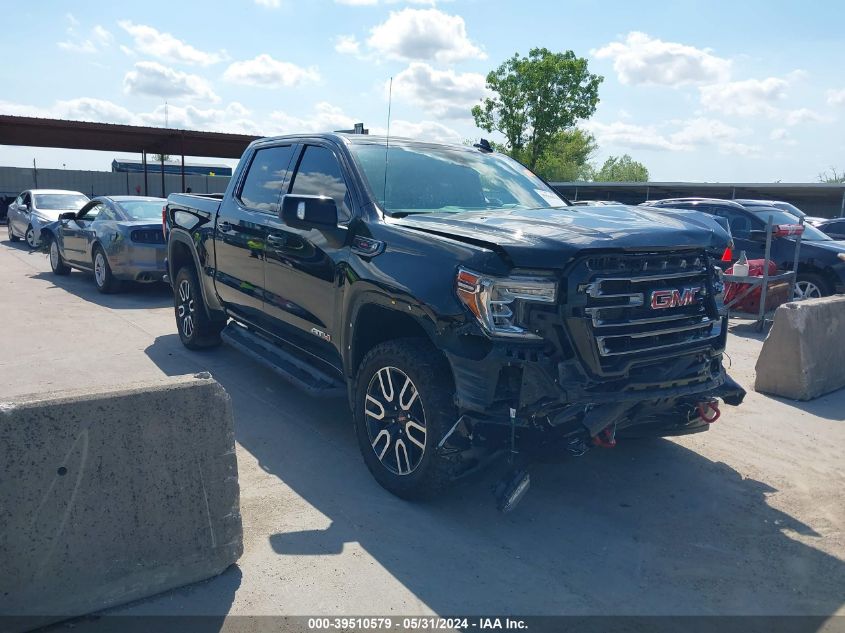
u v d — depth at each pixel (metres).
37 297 10.27
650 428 4.03
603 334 3.32
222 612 2.83
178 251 7.00
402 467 3.87
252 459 4.41
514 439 3.29
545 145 45.44
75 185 40.00
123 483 2.76
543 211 4.20
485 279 3.31
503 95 45.12
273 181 5.35
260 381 6.06
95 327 8.14
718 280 3.92
